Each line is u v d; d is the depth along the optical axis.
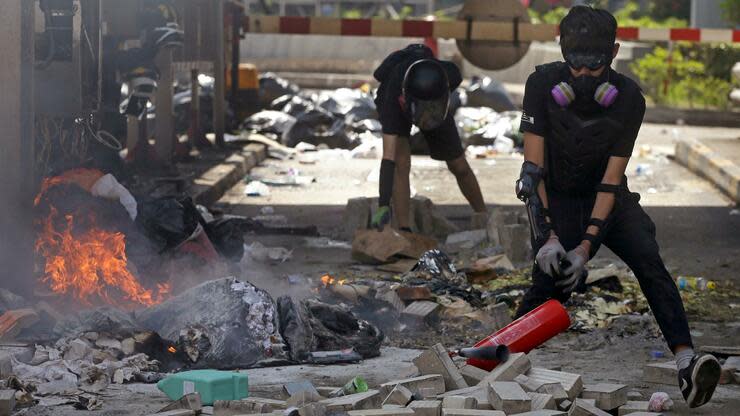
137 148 24.27
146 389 10.43
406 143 18.69
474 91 40.22
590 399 9.70
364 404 9.22
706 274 17.56
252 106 38.88
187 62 29.55
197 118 32.25
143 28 18.83
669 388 10.78
